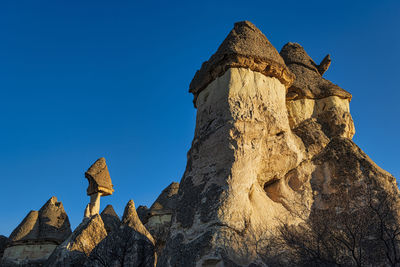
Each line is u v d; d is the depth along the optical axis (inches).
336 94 775.7
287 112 743.7
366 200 586.6
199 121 666.2
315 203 653.3
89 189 896.3
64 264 746.8
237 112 610.5
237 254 507.2
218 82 653.9
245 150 586.9
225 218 530.9
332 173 670.5
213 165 591.5
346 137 735.7
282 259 508.1
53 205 1059.9
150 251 746.8
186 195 601.9
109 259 723.4
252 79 650.2
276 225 565.9
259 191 600.4
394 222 536.1
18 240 971.9
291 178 664.4
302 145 702.5
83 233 795.4
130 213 784.3
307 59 857.5
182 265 521.3
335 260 460.8
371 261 509.4
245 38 667.4
